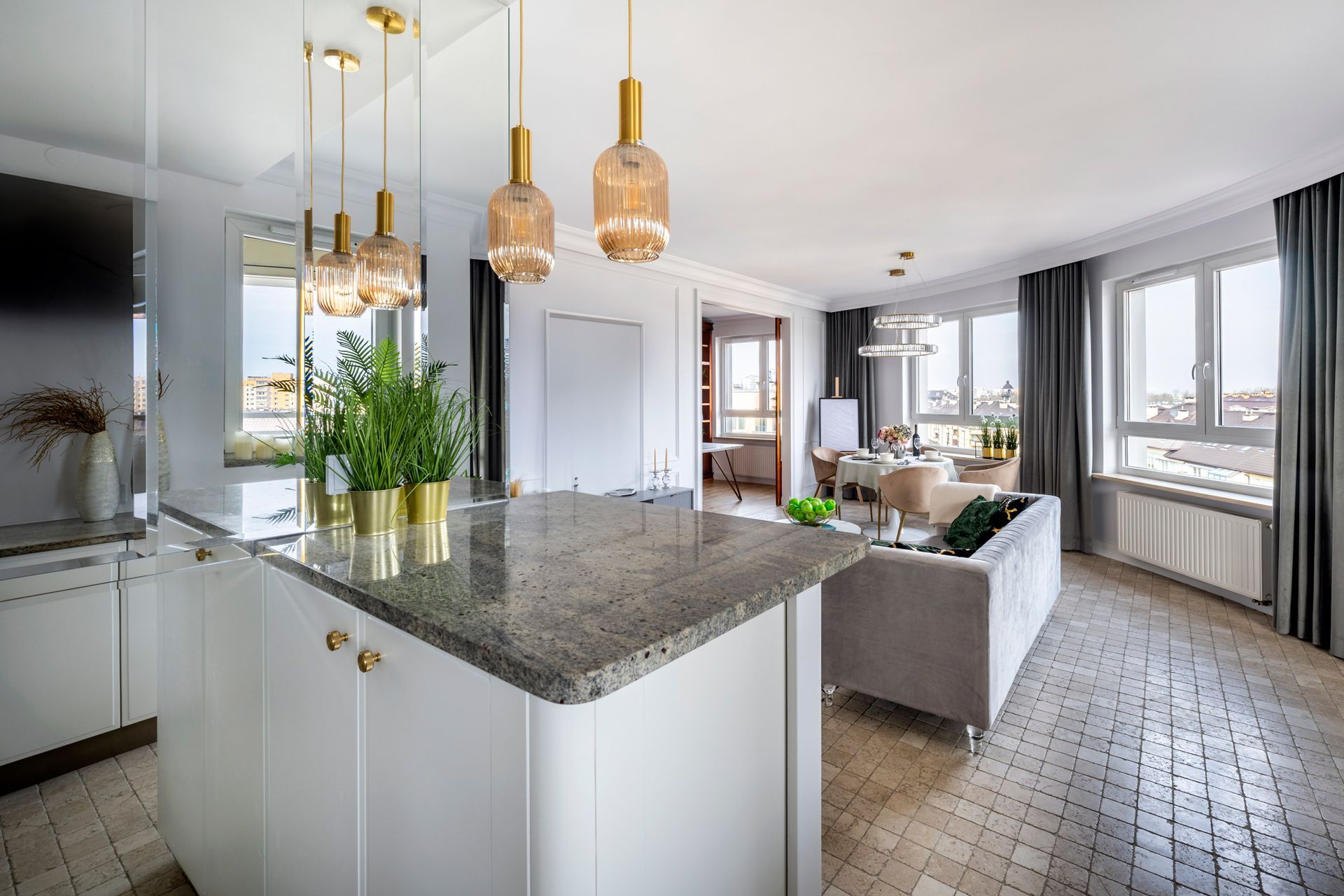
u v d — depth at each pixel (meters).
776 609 1.31
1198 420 4.44
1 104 1.48
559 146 3.15
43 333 2.13
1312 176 3.31
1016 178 3.62
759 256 5.54
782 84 2.55
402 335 1.49
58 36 1.44
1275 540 3.54
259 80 1.54
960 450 6.93
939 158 3.32
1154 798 2.05
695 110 2.77
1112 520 5.19
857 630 2.58
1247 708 2.64
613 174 1.52
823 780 2.19
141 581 2.29
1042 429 5.66
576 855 0.83
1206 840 1.85
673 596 1.05
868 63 2.40
